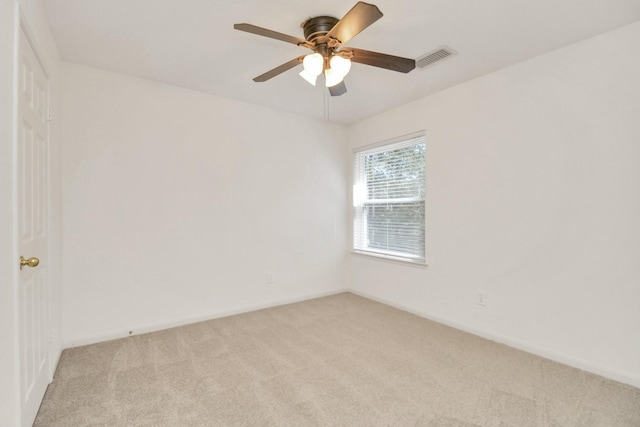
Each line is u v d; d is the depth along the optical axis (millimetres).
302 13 1916
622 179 2031
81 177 2576
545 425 1622
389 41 2225
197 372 2141
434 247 3182
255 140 3500
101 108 2660
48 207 1975
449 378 2072
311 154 3943
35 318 1685
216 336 2758
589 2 1799
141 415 1692
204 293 3174
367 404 1795
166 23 2027
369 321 3143
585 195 2189
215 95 3229
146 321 2861
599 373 2113
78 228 2562
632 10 1866
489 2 1812
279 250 3689
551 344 2352
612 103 2068
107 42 2250
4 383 1246
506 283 2617
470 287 2875
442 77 2803
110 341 2648
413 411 1733
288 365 2242
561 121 2297
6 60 1271
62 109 2490
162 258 2943
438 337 2746
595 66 2141
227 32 2129
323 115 3879
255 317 3258
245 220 3438
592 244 2158
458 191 2967
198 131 3133
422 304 3307
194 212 3115
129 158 2785
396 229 3660
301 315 3318
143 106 2848
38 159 1772
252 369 2184
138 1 1811
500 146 2648
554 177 2334
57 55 2311
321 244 4039
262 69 2672
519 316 2535
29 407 1550
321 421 1649
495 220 2688
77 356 2369
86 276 2598
